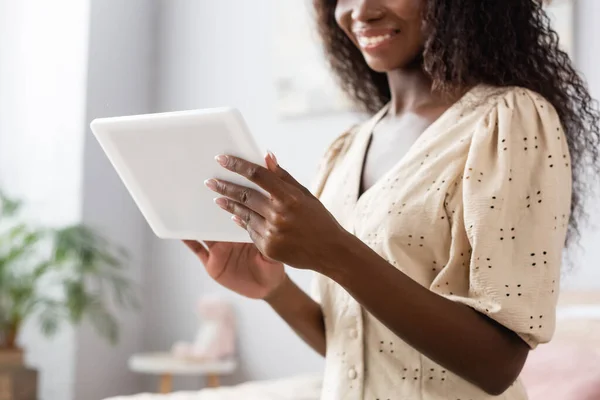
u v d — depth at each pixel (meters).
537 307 0.87
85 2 3.80
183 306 3.91
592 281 2.34
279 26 3.50
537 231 0.89
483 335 0.86
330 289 1.05
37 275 3.46
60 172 3.83
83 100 3.77
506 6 1.03
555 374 1.71
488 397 0.93
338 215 1.07
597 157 1.14
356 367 0.97
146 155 0.94
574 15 2.52
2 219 3.90
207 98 3.86
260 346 3.56
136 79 4.01
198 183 0.91
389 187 0.98
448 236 0.94
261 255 1.10
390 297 0.83
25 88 4.00
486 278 0.87
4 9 4.10
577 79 1.10
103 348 3.86
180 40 4.01
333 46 1.37
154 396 2.10
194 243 1.12
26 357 3.85
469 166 0.91
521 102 0.96
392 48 1.07
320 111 3.30
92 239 3.48
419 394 0.93
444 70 1.02
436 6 1.03
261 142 3.57
